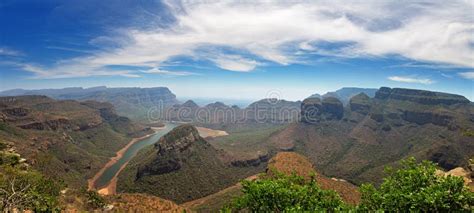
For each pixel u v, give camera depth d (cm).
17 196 3447
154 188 17388
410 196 1972
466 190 2062
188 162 19325
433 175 2241
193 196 17250
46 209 4072
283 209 2273
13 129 19738
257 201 2353
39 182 5422
